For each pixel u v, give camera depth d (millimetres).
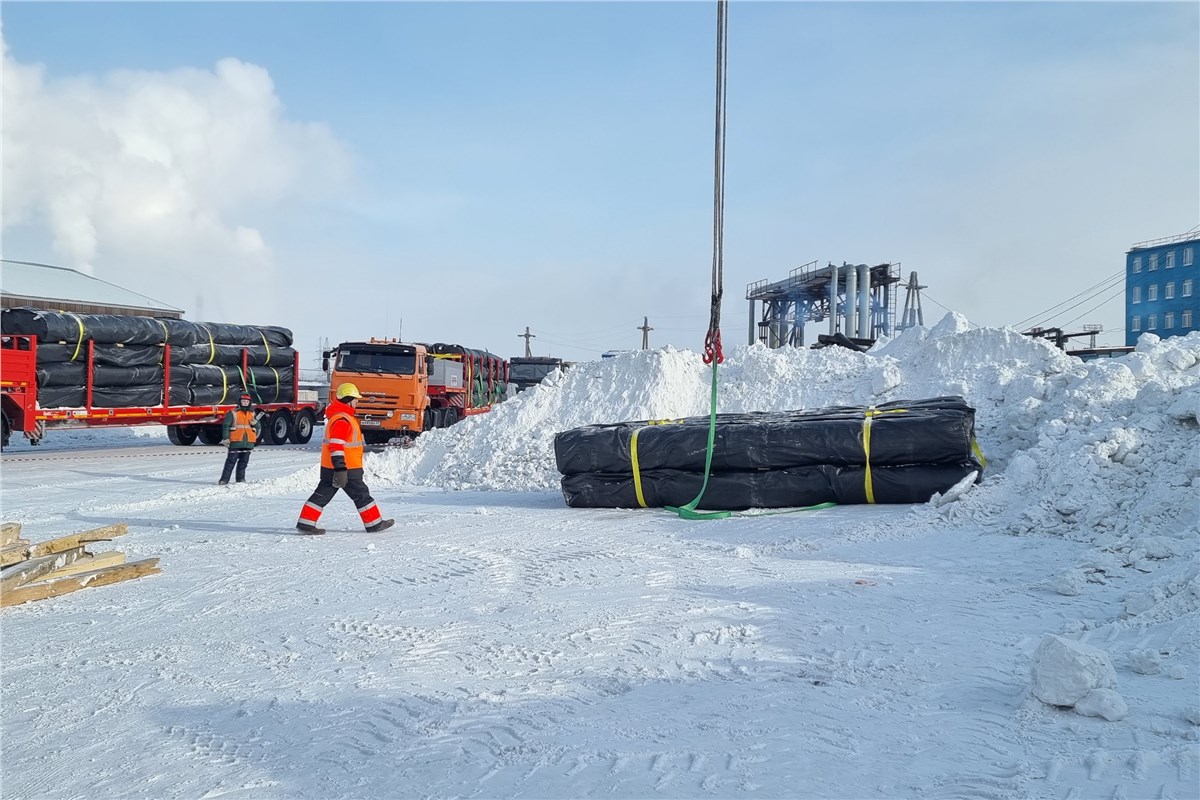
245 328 27625
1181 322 54094
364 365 24672
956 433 11008
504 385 36781
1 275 36938
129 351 23516
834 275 33844
